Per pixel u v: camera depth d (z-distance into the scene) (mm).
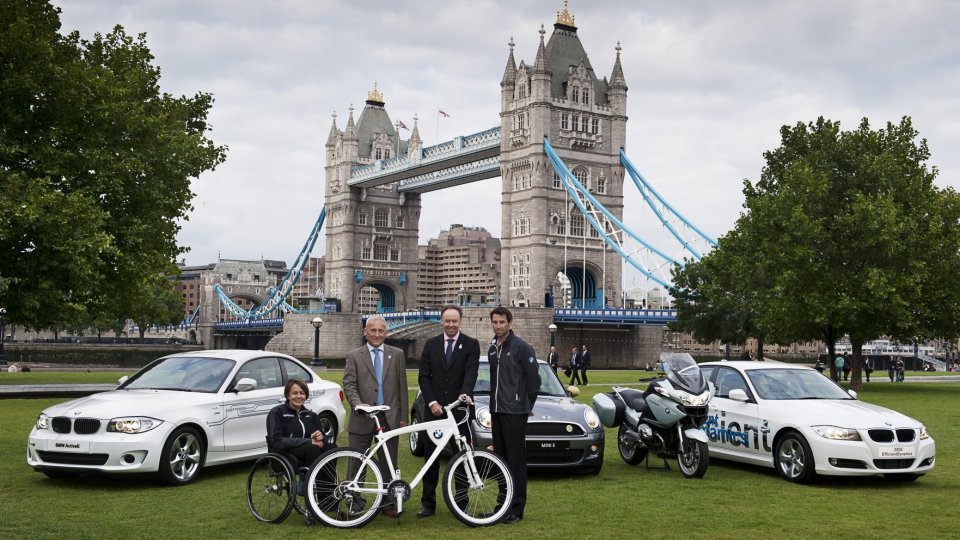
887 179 54000
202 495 15641
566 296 173625
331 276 181500
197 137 45906
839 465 17219
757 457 18859
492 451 13969
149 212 42750
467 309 129250
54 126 38531
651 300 188875
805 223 51844
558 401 19391
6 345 142750
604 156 138875
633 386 52625
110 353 148875
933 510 14922
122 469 15961
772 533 13062
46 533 12430
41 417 16625
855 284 51438
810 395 19516
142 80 45969
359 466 13305
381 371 14438
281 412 14289
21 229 34125
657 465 20078
